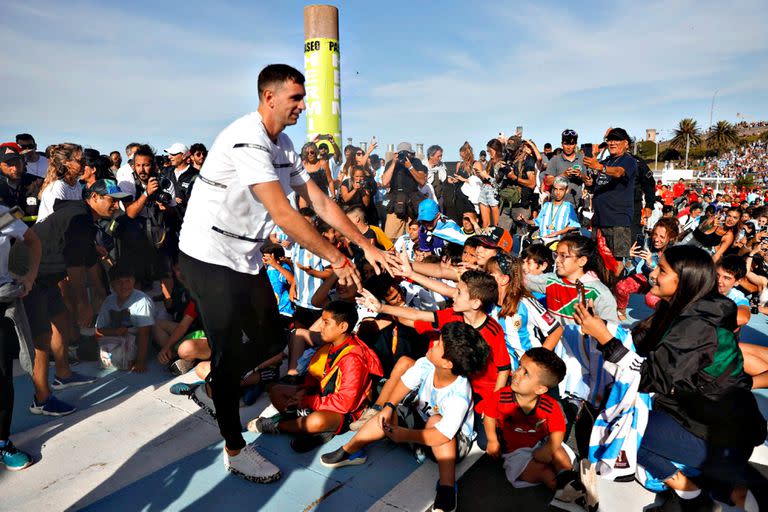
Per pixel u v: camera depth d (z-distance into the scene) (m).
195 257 2.27
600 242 5.54
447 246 4.18
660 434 2.38
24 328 2.92
